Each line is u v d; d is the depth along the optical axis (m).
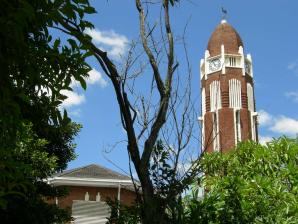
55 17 3.51
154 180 6.42
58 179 38.38
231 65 75.19
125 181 37.91
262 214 7.28
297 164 8.62
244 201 7.32
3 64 3.31
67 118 3.98
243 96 73.50
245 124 71.19
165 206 6.19
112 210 7.11
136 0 6.89
